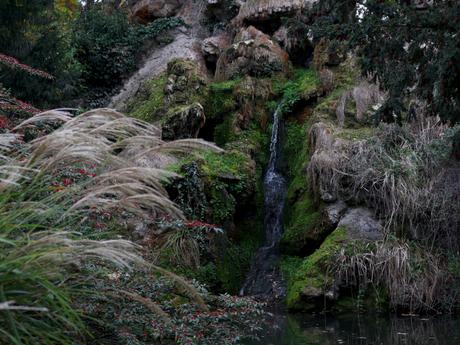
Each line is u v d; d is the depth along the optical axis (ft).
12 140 9.71
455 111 18.26
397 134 28.58
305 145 33.63
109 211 12.78
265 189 34.06
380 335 18.93
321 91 36.37
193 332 12.48
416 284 23.57
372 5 18.04
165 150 10.62
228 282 28.02
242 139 35.47
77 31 49.24
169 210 9.82
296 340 18.19
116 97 48.16
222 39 47.50
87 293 10.12
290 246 29.04
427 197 25.54
